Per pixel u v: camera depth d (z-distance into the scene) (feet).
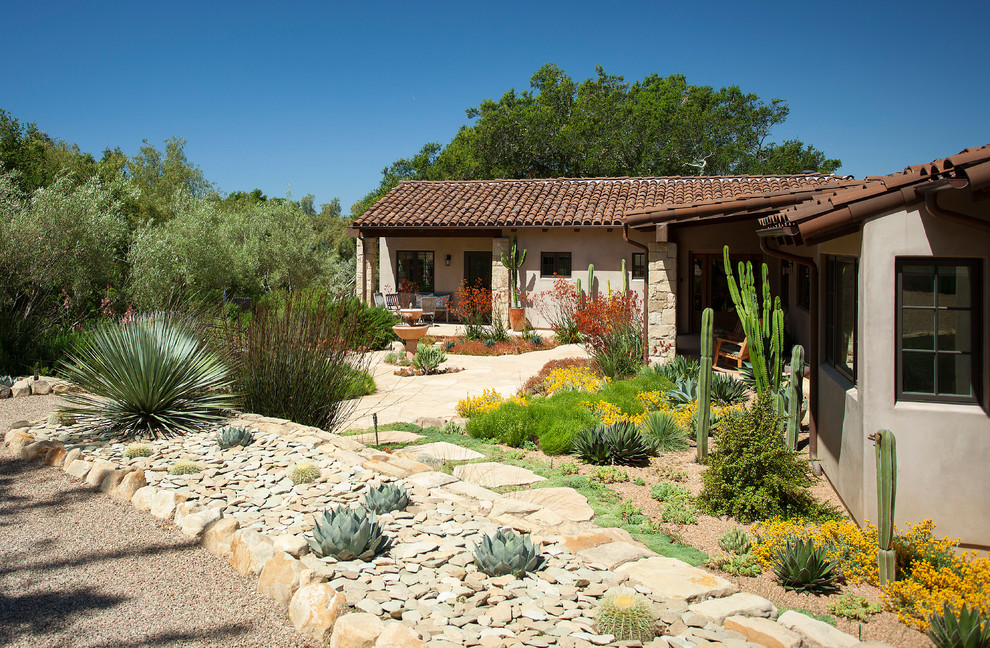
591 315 47.39
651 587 14.30
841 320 23.20
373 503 17.76
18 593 14.32
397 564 14.60
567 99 126.21
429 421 32.35
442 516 17.75
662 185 67.72
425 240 74.33
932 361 18.08
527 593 13.48
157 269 57.72
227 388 28.30
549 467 24.97
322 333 29.99
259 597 14.14
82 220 49.26
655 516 20.49
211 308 37.22
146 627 12.94
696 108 120.47
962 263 17.71
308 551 15.38
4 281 44.39
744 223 52.70
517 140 114.01
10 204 47.21
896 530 18.19
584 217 63.62
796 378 25.94
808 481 21.66
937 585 15.38
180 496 18.74
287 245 93.97
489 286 73.15
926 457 17.92
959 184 15.78
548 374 43.57
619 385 36.29
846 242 20.79
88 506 19.43
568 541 16.58
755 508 20.04
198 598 14.10
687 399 34.45
